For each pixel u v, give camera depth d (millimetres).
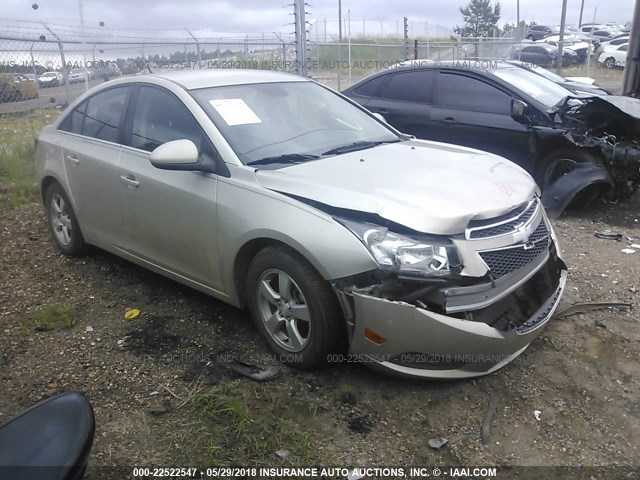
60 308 4129
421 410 3041
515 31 29484
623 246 5438
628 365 3418
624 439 2836
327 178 3297
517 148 6711
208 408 3033
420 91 7566
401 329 2859
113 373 3377
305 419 2971
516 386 3232
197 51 12992
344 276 2928
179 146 3498
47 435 1723
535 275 3316
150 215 3965
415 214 2922
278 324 3354
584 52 27531
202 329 3850
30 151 8250
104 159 4316
